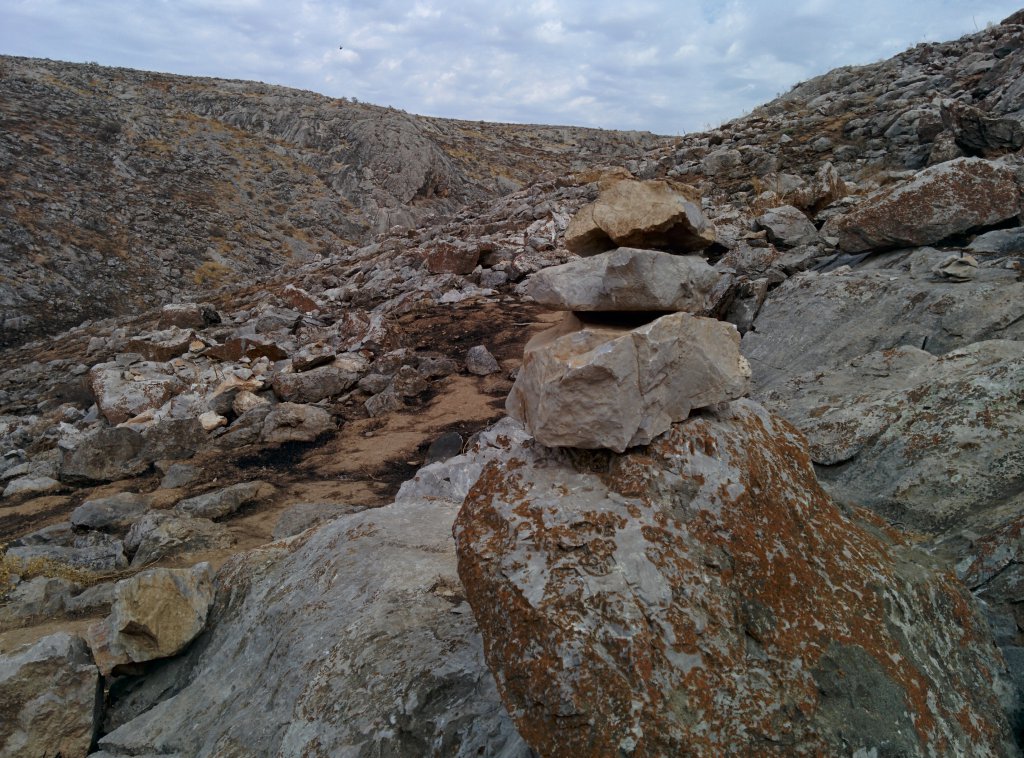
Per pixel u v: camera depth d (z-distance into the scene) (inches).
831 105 819.4
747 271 371.9
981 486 147.9
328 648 130.0
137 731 148.9
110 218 1234.0
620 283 100.5
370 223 1487.5
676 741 76.5
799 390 223.6
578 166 1914.4
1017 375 161.8
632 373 95.7
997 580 120.0
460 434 365.7
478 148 2022.6
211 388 451.8
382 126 1717.5
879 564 105.7
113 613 171.6
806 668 86.9
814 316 287.3
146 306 1044.5
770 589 92.0
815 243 387.5
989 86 656.4
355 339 505.4
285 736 118.0
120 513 317.1
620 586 86.0
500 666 85.9
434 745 104.5
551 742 78.9
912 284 269.4
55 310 972.6
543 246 650.8
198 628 171.6
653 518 92.4
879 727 85.5
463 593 136.3
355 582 147.5
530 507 96.7
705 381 102.8
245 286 863.1
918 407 172.2
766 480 102.7
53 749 156.2
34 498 360.5
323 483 333.1
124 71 1964.8
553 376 98.9
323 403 427.8
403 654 120.9
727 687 82.3
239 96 1913.1
